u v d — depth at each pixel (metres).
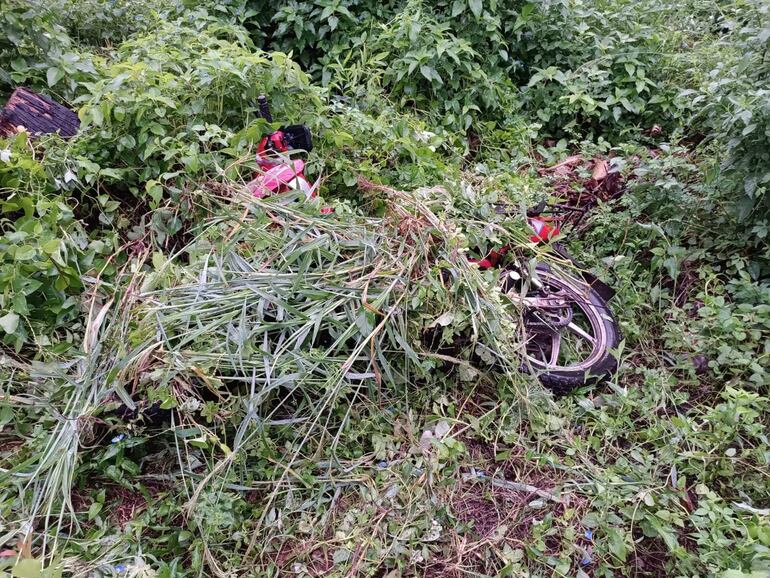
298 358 2.16
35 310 2.41
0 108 3.01
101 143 2.85
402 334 2.32
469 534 2.13
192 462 2.11
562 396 2.65
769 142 2.90
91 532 1.92
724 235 3.24
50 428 2.14
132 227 2.88
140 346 2.10
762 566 1.79
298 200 2.76
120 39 4.59
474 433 2.45
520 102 4.61
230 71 3.00
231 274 2.38
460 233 2.72
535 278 2.79
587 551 2.07
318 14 4.60
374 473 2.24
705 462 2.27
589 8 5.18
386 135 3.48
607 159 4.01
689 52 4.87
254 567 1.94
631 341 2.98
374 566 1.97
